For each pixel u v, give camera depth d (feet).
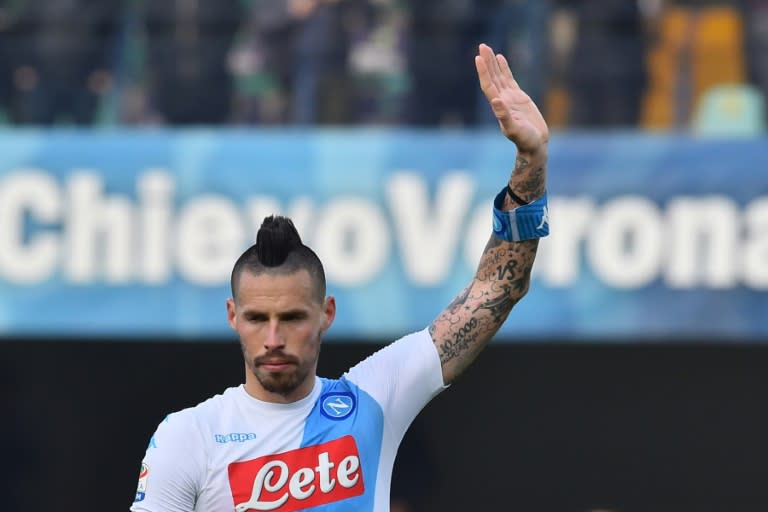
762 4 89.56
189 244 72.84
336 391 32.91
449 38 88.22
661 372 92.07
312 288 30.66
